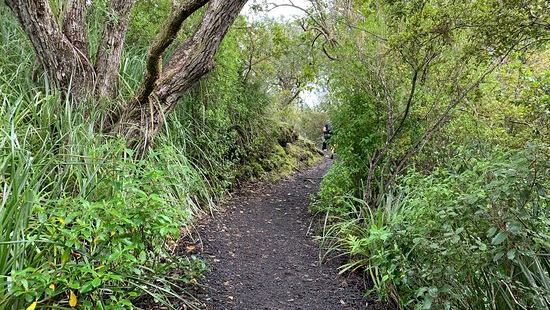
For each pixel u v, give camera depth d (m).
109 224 2.20
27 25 3.67
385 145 4.69
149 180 2.82
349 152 5.34
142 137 4.06
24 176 2.49
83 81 3.98
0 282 1.99
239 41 8.11
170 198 4.11
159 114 4.28
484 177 2.55
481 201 2.23
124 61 5.05
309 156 11.62
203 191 5.48
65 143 3.32
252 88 8.59
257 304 3.22
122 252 2.23
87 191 2.93
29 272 2.07
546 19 2.35
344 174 5.40
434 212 2.60
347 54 5.12
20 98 3.30
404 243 2.83
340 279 3.80
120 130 4.02
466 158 4.07
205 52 4.31
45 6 3.70
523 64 3.86
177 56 4.48
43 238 2.20
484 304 2.41
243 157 7.85
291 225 5.39
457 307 2.41
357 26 5.15
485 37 2.75
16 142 2.79
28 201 2.29
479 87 4.27
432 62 4.25
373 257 3.35
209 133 6.27
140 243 2.39
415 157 4.79
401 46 3.78
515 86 3.79
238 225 5.16
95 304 2.31
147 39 5.60
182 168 4.66
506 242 2.11
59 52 3.81
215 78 6.16
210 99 6.26
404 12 3.46
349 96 5.41
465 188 2.76
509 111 3.40
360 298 3.46
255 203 6.40
